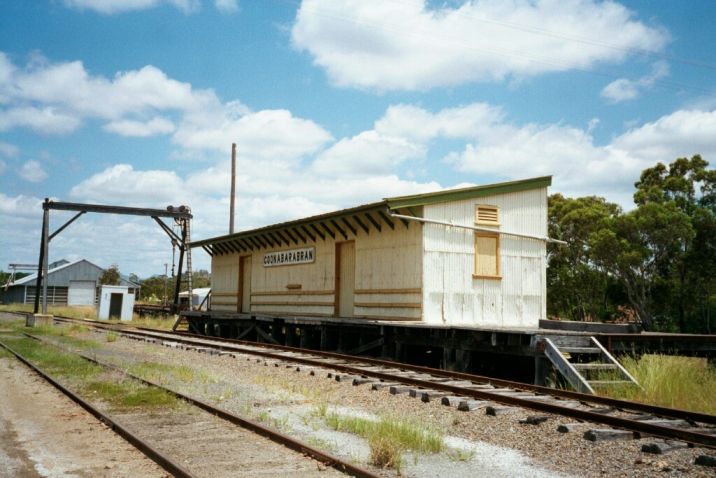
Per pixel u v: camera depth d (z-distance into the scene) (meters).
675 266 31.70
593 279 33.97
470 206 18.70
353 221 21.02
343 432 8.15
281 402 10.30
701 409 10.32
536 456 7.17
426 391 10.68
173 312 37.34
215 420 8.71
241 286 30.27
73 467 6.43
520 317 19.27
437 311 17.69
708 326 30.31
